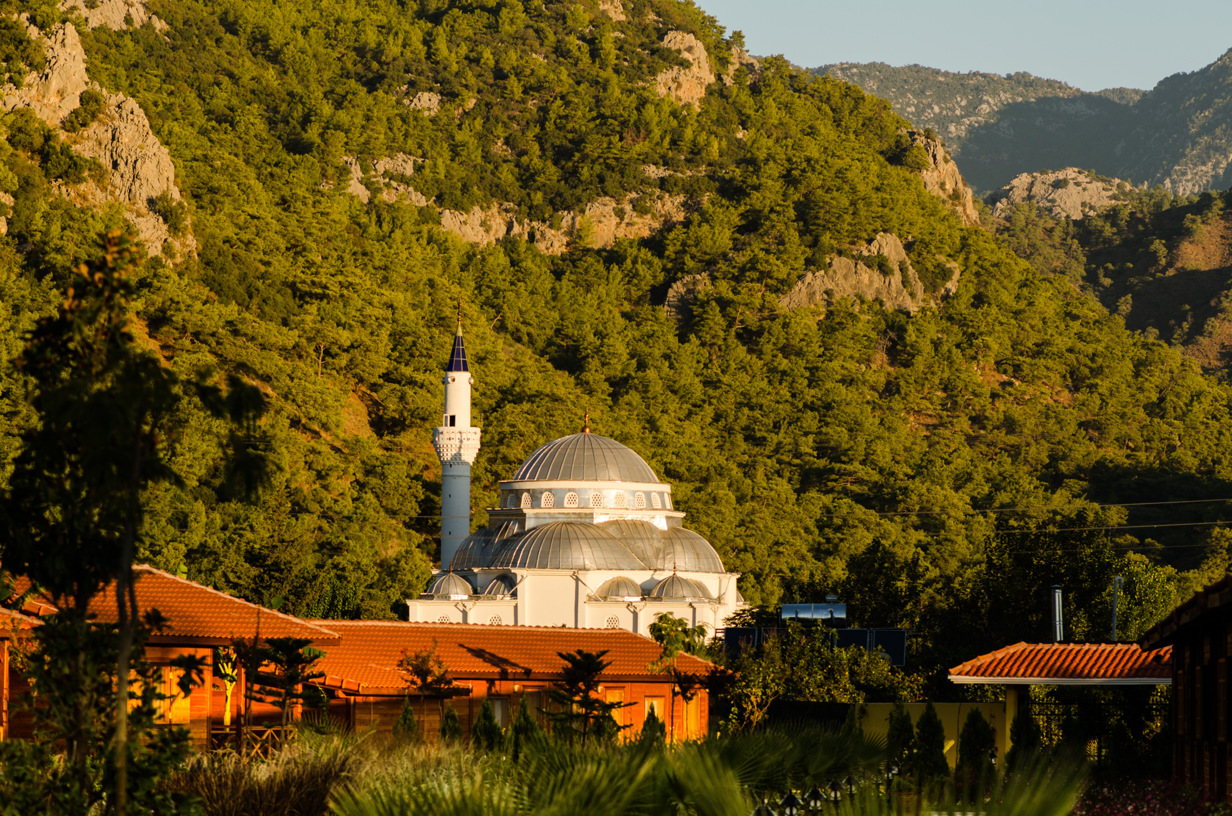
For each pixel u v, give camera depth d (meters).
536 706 65.38
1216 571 189.88
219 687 49.78
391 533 154.88
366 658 63.31
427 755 31.62
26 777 22.05
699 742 26.16
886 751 29.39
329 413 170.62
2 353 131.62
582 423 197.12
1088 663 54.91
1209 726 35.25
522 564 114.19
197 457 131.75
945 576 131.62
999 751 57.78
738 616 110.56
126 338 22.75
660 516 123.56
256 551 113.19
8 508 22.20
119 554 22.61
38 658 22.44
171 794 22.81
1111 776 48.66
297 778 28.64
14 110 188.75
